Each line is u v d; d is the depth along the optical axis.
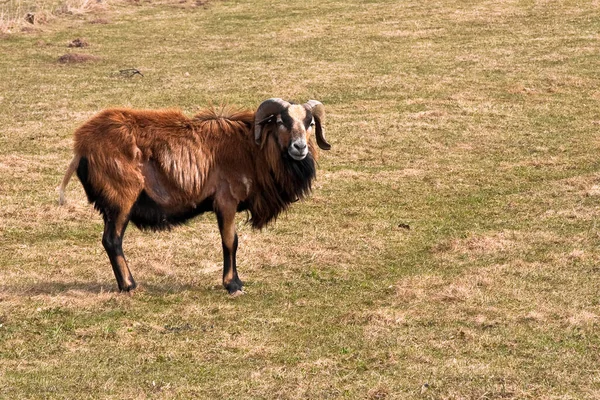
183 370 9.45
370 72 27.16
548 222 15.27
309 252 13.79
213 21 34.72
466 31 31.81
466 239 14.35
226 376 9.29
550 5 34.81
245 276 12.77
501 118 22.67
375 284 12.44
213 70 27.67
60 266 13.04
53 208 15.96
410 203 16.75
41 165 18.88
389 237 14.70
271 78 26.53
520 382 9.05
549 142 20.67
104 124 11.58
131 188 11.52
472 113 23.03
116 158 11.45
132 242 14.24
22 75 27.14
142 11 36.75
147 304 11.45
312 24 33.62
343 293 12.09
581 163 19.05
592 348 9.98
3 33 32.19
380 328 10.64
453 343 10.17
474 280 12.34
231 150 11.88
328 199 16.91
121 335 10.34
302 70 27.44
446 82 25.95
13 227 14.94
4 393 8.75
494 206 16.44
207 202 11.97
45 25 33.81
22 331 10.43
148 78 26.78
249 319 10.96
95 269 12.91
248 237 14.65
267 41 31.34
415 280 12.44
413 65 27.86
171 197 11.77
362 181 18.08
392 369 9.46
